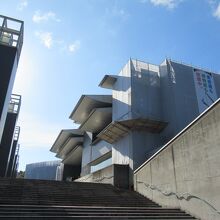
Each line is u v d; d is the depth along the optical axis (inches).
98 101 1277.1
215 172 420.8
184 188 495.2
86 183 685.9
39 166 3196.4
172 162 547.8
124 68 1044.5
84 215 392.5
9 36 781.3
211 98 1010.7
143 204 569.6
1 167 1108.5
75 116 1471.5
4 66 725.9
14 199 476.1
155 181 611.5
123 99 1005.8
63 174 1969.7
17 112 1264.8
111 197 585.6
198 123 477.1
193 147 484.4
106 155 1226.6
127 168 839.1
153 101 974.4
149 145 898.1
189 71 1023.0
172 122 900.6
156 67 1045.8
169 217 430.9
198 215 445.4
